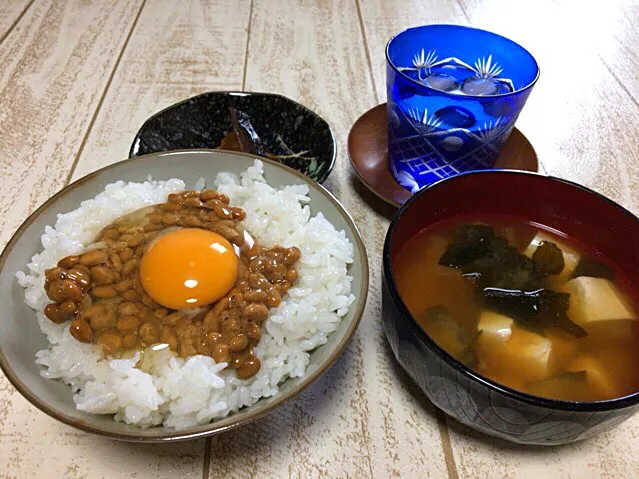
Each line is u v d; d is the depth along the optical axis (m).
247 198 0.28
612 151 0.38
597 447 0.22
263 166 0.29
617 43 0.51
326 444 0.22
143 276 0.25
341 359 0.25
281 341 0.23
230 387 0.22
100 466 0.21
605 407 0.17
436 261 0.25
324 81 0.43
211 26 0.49
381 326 0.26
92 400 0.20
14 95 0.40
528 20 0.54
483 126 0.28
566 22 0.54
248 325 0.23
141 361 0.23
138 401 0.20
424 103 0.28
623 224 0.24
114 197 0.27
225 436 0.22
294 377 0.23
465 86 0.30
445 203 0.25
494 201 0.26
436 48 0.32
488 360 0.21
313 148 0.33
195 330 0.23
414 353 0.19
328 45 0.48
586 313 0.23
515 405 0.17
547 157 0.37
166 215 0.27
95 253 0.25
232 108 0.34
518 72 0.31
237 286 0.25
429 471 0.21
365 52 0.47
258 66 0.45
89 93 0.41
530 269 0.24
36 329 0.23
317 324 0.24
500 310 0.23
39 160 0.35
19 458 0.21
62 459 0.21
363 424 0.23
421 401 0.23
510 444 0.22
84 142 0.36
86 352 0.23
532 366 0.21
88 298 0.24
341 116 0.40
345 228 0.26
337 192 0.33
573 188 0.24
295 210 0.27
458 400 0.19
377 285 0.28
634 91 0.44
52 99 0.40
